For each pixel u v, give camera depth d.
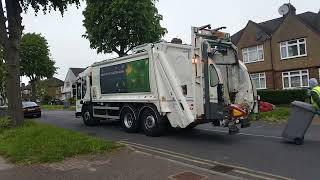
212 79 11.39
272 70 34.38
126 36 32.34
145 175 7.12
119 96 15.06
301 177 7.07
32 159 8.66
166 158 8.59
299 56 32.19
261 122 17.36
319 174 7.23
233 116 11.34
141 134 13.83
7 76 14.22
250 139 11.76
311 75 31.34
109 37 32.28
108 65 15.70
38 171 7.70
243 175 7.32
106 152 9.27
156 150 10.26
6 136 12.06
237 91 12.53
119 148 9.70
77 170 7.66
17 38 14.34
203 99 11.51
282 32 33.44
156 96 12.95
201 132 13.81
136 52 13.93
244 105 12.31
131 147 10.18
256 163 8.30
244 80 12.49
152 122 13.09
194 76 11.65
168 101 12.62
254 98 12.47
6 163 8.58
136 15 32.06
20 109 14.31
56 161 8.48
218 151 9.84
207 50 11.41
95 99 16.80
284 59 33.34
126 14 31.44
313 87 10.63
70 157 8.83
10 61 14.17
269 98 28.67
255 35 35.78
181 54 12.12
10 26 14.20
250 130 14.14
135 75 13.98
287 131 10.62
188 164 8.15
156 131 12.97
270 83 34.56
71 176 7.23
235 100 12.54
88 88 17.53
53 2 16.19
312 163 8.16
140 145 11.23
